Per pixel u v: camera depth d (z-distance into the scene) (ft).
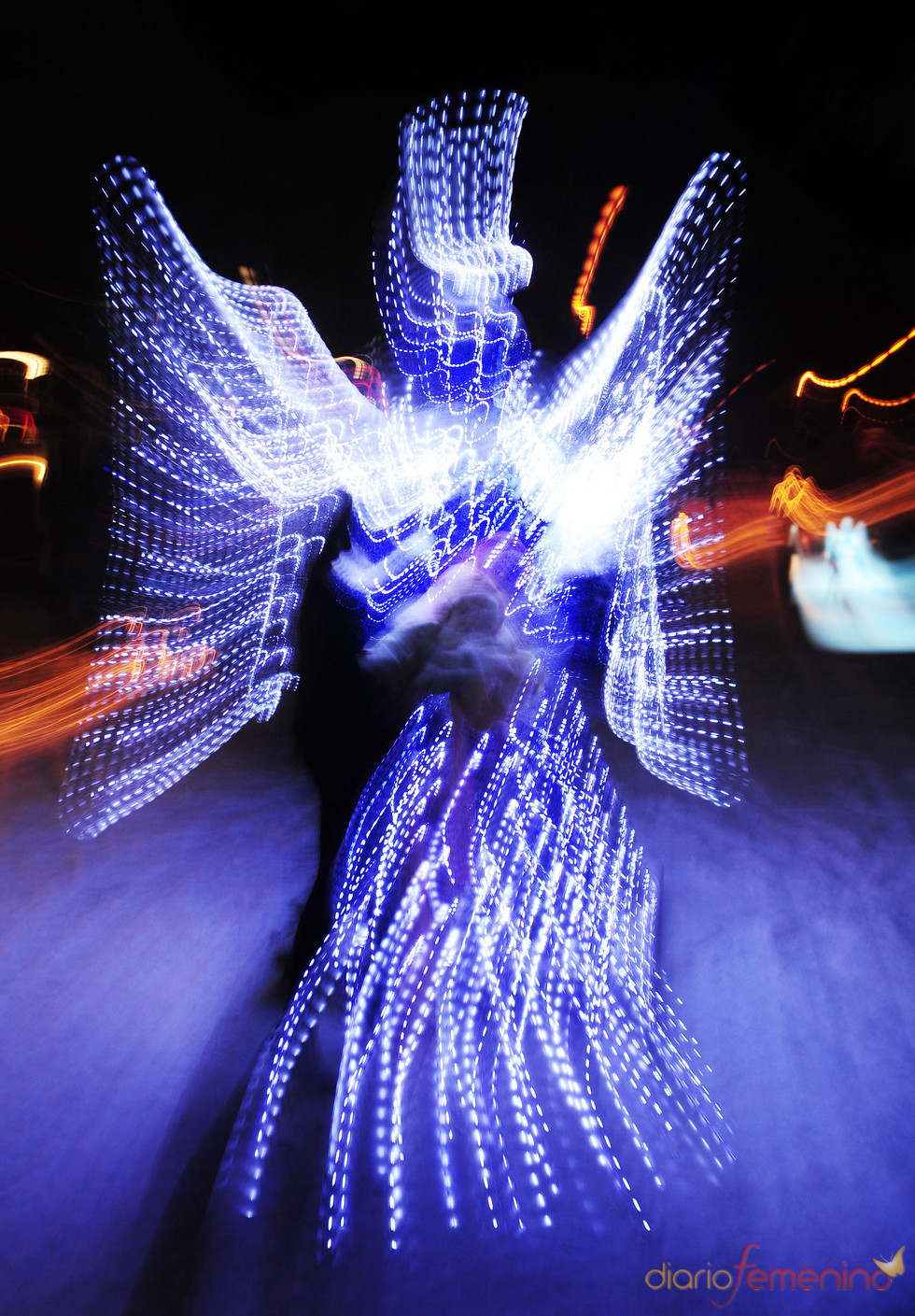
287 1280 6.77
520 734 9.36
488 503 8.45
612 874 10.89
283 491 9.78
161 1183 7.77
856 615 30.58
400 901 8.68
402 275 8.48
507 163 8.43
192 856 15.25
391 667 8.54
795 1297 6.62
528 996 9.69
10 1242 7.19
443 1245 7.10
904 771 18.71
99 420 33.47
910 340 46.52
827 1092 9.00
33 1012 10.60
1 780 19.51
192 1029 10.03
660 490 10.69
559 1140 8.26
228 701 24.14
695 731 21.36
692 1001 10.59
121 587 28.04
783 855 14.55
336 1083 8.16
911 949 11.70
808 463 44.47
